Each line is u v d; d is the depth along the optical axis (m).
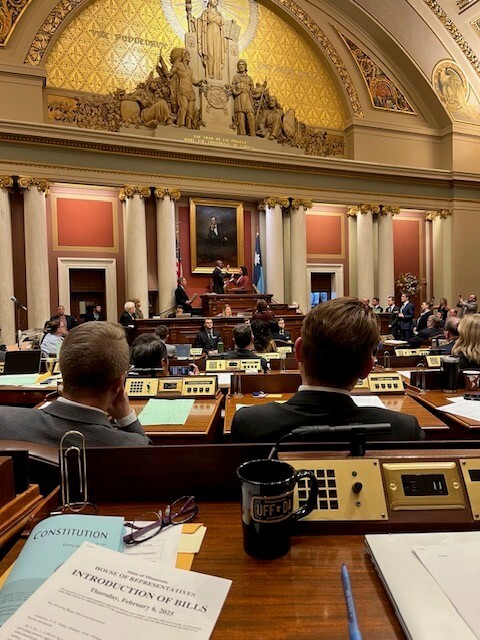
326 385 1.44
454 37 13.89
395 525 0.98
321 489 1.02
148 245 11.73
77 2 10.64
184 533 1.00
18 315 10.33
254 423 1.44
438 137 14.37
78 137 10.30
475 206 14.42
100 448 1.21
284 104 12.81
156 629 0.70
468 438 2.29
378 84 13.69
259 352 4.71
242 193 11.99
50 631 0.68
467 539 0.90
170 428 2.22
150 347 3.16
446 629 0.67
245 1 12.41
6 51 10.07
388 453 1.10
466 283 14.27
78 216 11.24
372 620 0.73
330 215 13.76
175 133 11.41
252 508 0.90
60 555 0.85
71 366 1.46
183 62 11.55
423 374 2.93
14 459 1.10
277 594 0.80
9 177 9.91
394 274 14.50
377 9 13.02
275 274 12.32
